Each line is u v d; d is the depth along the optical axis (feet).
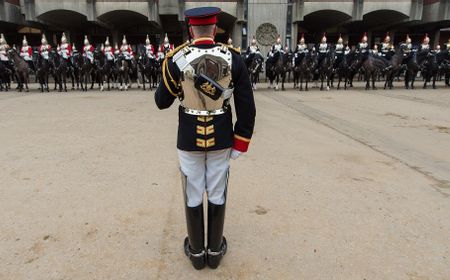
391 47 65.57
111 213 12.47
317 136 23.89
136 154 19.34
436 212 12.67
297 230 11.43
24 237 10.91
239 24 80.07
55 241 10.71
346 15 82.38
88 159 18.44
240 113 8.73
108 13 79.66
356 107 36.76
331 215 12.41
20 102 41.14
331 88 58.39
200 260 9.37
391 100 42.50
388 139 23.18
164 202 13.33
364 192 14.39
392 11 83.30
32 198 13.64
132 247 10.48
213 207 9.11
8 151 19.93
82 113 33.04
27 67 53.67
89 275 9.20
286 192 14.34
